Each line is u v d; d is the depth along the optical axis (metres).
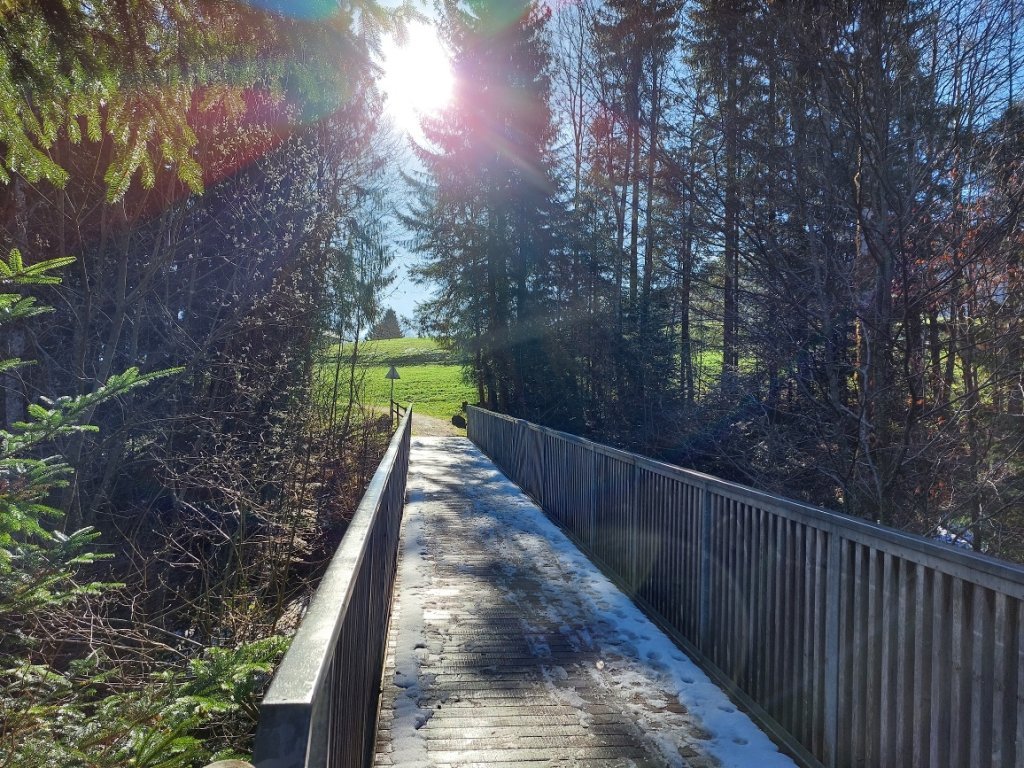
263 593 6.86
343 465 12.30
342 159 11.99
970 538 6.18
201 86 3.05
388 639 4.21
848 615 2.52
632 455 5.12
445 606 4.88
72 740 2.29
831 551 2.62
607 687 3.56
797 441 7.29
